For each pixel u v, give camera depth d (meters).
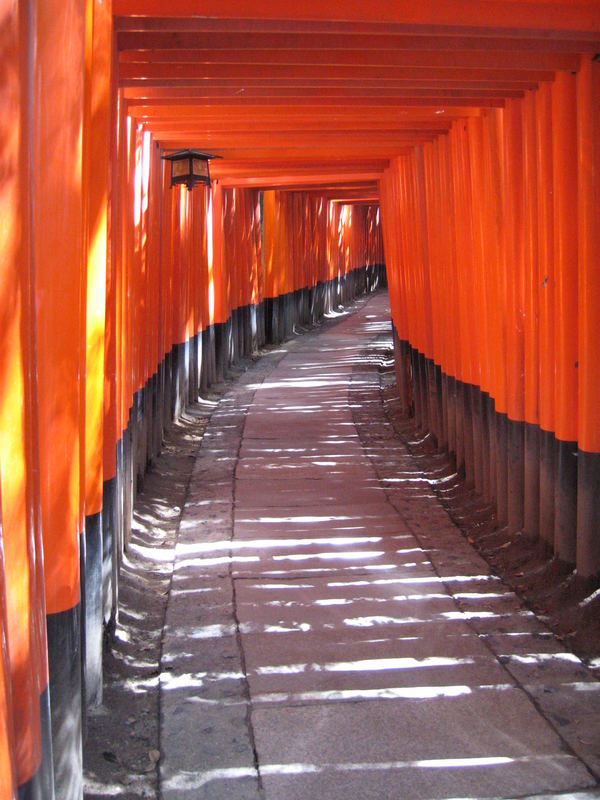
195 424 10.84
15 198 2.29
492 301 6.61
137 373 7.39
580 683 4.17
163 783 3.44
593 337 4.96
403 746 3.67
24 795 2.32
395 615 5.05
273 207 18.38
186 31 4.58
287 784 3.42
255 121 7.54
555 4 4.63
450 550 6.19
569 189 5.16
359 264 31.97
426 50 5.02
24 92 2.32
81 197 3.06
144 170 7.70
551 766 3.50
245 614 5.11
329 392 12.98
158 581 5.72
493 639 4.68
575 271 5.23
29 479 2.37
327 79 5.67
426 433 9.89
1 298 2.27
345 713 3.94
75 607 3.15
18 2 2.28
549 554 5.61
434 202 8.73
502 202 6.49
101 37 3.83
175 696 4.13
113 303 4.82
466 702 4.02
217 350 13.98
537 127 5.66
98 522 4.02
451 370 8.34
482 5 4.57
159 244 8.75
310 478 8.23
